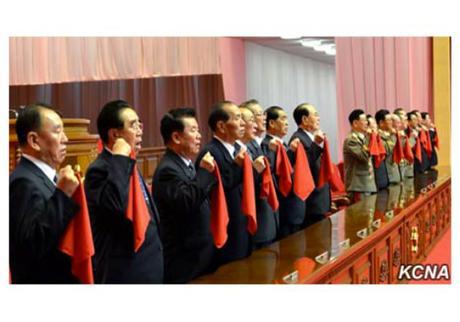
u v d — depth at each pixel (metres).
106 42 6.64
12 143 2.98
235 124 2.67
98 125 2.12
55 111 1.86
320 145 3.54
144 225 1.98
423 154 5.86
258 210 2.86
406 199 4.02
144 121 7.18
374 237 2.81
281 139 3.35
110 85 7.29
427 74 6.62
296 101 7.39
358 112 4.40
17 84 6.95
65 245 1.78
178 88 7.04
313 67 7.80
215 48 6.30
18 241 1.70
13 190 1.74
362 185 4.34
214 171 2.38
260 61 6.83
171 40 6.41
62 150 1.83
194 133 2.42
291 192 3.31
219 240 2.39
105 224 2.02
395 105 6.49
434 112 6.64
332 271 2.30
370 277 2.78
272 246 2.59
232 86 6.39
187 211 2.33
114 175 1.96
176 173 2.37
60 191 1.73
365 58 6.54
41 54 6.88
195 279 2.23
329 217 3.33
